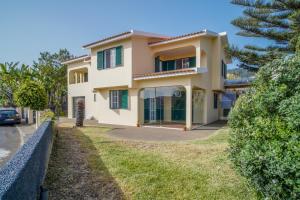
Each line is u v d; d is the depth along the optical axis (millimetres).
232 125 4695
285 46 16703
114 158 7770
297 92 3857
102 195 5422
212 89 18453
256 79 4629
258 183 3875
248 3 15805
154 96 19797
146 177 6242
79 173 6535
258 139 3918
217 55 18203
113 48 19000
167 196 5422
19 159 3244
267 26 16500
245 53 16953
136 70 17781
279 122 3785
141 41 18125
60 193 5441
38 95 16297
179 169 6758
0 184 2256
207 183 5918
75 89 27406
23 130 18219
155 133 13797
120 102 19531
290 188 3426
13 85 31906
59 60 38500
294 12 14461
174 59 20562
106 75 19609
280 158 3475
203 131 14516
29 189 3387
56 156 8070
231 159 4672
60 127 16547
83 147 9383
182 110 19922
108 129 15570
